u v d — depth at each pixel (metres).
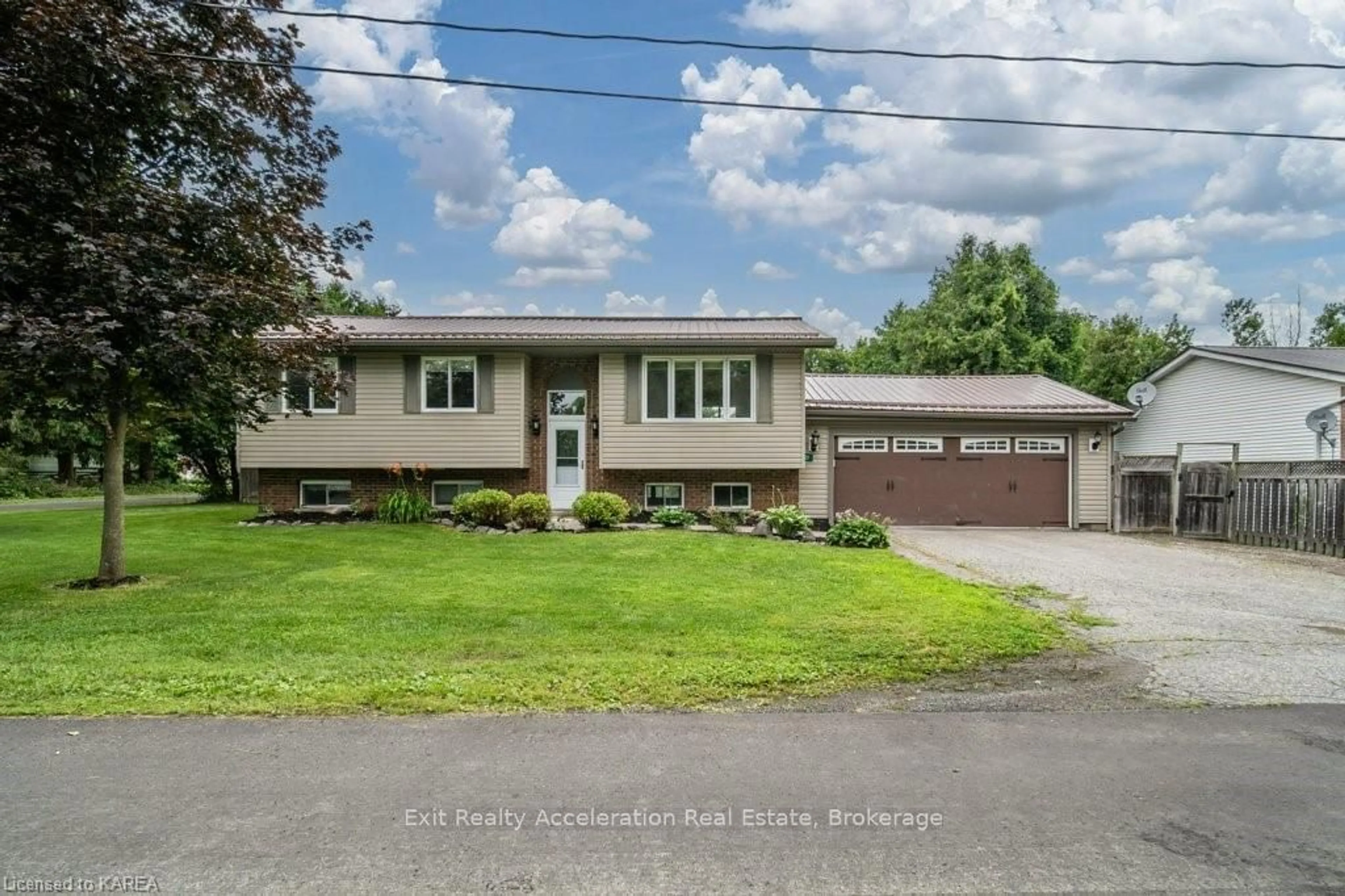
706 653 5.63
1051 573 10.06
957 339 32.12
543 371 15.80
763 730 4.16
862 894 2.64
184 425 15.88
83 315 6.70
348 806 3.24
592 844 2.95
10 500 26.97
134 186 7.69
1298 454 17.06
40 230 7.07
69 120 7.41
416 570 9.20
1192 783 3.52
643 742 3.96
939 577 9.15
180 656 5.41
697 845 2.95
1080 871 2.77
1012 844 2.97
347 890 2.63
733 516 14.06
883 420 16.89
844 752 3.86
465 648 5.73
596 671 5.12
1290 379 17.31
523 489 15.73
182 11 8.12
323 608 7.05
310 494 15.54
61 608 7.03
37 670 5.02
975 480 17.00
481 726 4.15
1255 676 5.24
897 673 5.24
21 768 3.58
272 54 8.70
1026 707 4.59
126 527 13.75
